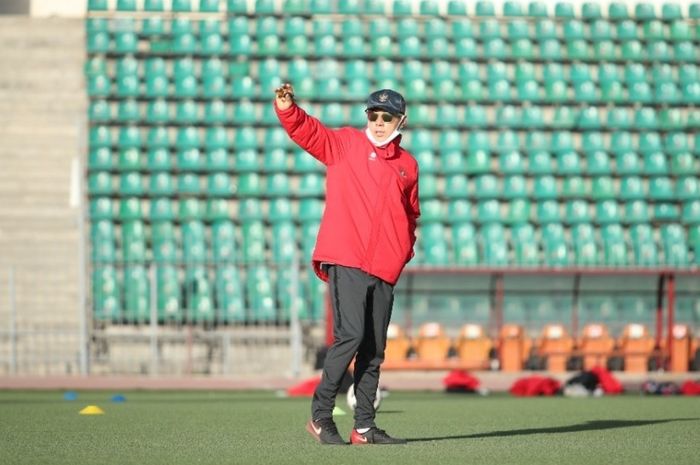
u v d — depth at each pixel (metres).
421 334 71.12
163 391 58.25
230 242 78.50
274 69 87.88
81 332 69.25
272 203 81.56
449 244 81.25
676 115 89.31
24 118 84.50
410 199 24.62
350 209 23.91
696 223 84.12
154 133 83.94
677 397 53.28
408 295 72.94
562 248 81.12
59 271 77.00
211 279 76.44
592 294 73.38
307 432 28.30
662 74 91.44
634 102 89.69
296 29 89.75
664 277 73.25
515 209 83.06
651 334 73.69
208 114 85.31
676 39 93.25
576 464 20.44
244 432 28.36
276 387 61.31
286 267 76.69
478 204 83.06
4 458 21.69
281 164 83.25
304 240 79.38
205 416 35.72
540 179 84.56
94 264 75.50
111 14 90.62
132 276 75.12
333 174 24.20
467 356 71.38
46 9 91.12
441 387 62.62
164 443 24.86
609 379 56.34
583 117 88.06
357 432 24.72
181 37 88.56
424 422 33.22
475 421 33.59
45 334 72.00
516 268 72.00
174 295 75.06
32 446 24.27
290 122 23.56
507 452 22.53
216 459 21.20
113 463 20.64
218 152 83.44
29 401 47.50
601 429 29.53
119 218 79.81
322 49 89.00
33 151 83.00
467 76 89.00
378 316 24.27
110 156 82.31
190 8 90.94
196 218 80.25
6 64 86.81
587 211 83.69
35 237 78.56
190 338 69.69
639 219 83.81
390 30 90.31
